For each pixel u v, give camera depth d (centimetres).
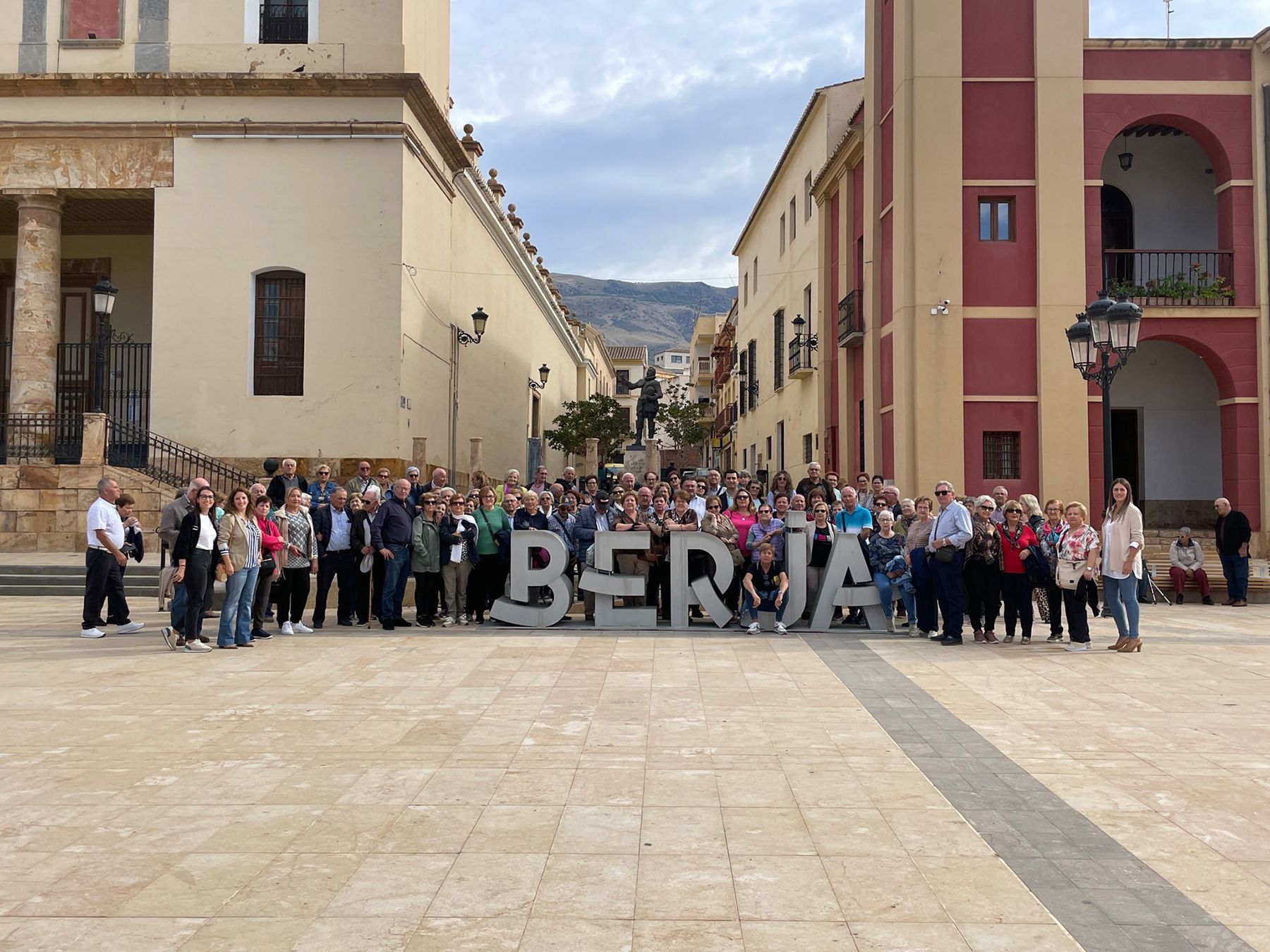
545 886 390
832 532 1183
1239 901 377
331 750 599
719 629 1147
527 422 3531
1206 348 1736
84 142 1955
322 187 1934
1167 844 439
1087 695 767
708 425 5903
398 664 906
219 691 779
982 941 342
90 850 429
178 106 1948
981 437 1712
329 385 1911
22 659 933
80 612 1315
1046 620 1114
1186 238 1911
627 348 9119
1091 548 997
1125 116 1734
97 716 691
